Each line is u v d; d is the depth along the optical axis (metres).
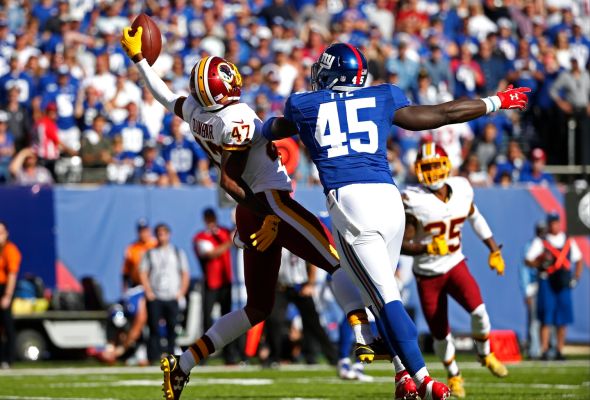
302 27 46.06
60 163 35.28
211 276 30.89
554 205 37.03
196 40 41.16
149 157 35.81
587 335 36.91
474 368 27.81
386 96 13.91
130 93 38.12
